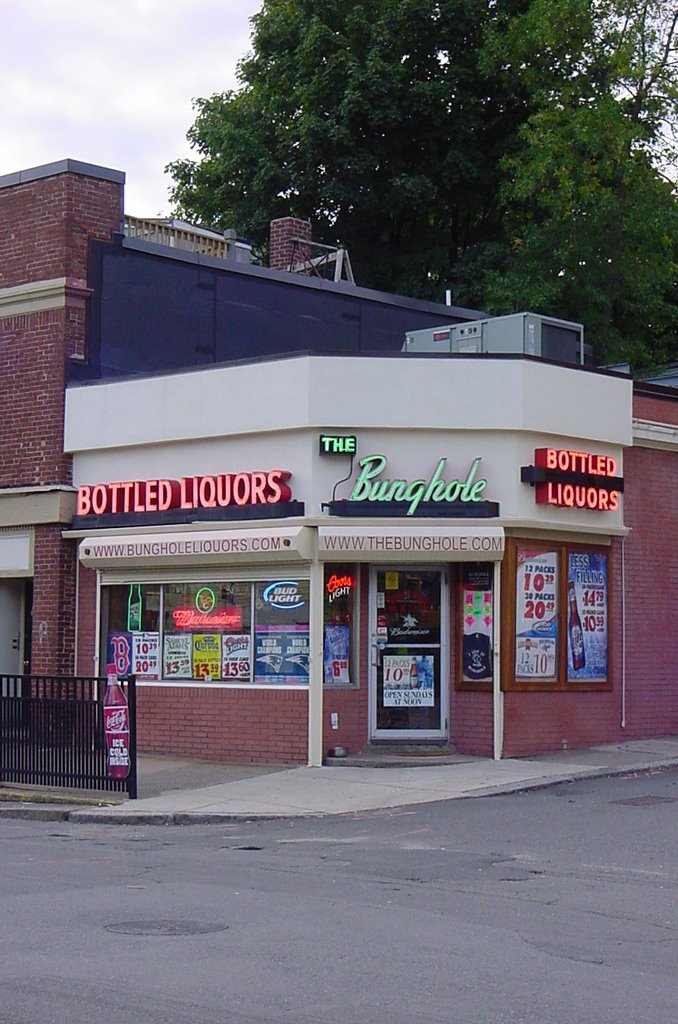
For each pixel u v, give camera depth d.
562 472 19.66
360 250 39.62
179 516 20.61
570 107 34.38
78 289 22.58
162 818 15.73
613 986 7.91
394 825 14.73
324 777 17.98
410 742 19.56
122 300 23.44
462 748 19.52
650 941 9.15
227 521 19.94
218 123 38.94
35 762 18.22
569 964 8.44
